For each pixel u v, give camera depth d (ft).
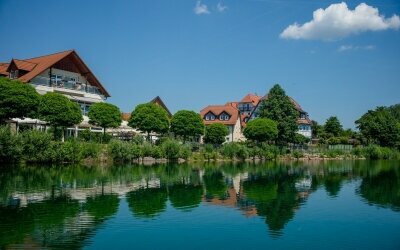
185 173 132.57
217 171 145.18
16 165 130.41
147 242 49.39
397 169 168.55
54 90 177.88
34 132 137.39
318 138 375.25
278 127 265.95
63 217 60.18
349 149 295.07
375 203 78.02
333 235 54.03
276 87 275.80
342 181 116.78
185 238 51.47
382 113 346.95
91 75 198.80
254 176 128.57
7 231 52.19
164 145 185.98
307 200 81.00
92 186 92.32
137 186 95.55
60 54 187.32
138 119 194.29
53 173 114.83
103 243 48.32
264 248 48.14
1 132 124.47
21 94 131.44
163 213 65.46
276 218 63.62
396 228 58.13
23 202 70.90
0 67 187.42
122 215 62.75
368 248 48.80
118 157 164.96
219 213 66.54
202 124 223.51
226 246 48.78
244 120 331.16
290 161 232.53
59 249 45.73
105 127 178.60
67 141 151.94
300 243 50.49
